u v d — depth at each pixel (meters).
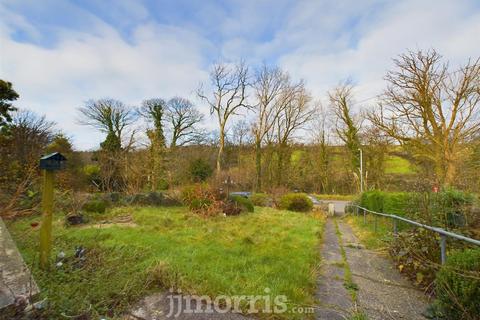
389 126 14.88
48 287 2.69
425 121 13.73
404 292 3.21
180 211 10.23
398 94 14.27
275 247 5.03
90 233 5.68
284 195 15.59
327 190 28.67
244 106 23.56
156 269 3.14
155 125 25.66
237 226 7.52
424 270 3.42
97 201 9.78
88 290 2.68
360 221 9.76
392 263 4.34
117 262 3.55
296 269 3.65
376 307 2.81
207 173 22.31
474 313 2.10
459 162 10.65
